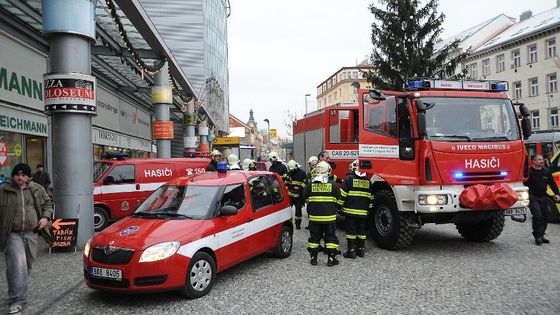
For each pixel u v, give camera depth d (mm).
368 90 8922
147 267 5402
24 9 10836
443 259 7617
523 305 5238
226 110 59031
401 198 7883
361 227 7945
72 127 8906
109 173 11555
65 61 8836
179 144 37656
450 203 7371
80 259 8070
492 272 6703
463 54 31062
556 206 11062
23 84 12391
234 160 11773
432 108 7699
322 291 5965
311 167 11086
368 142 8781
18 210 5273
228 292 6004
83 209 9031
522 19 50094
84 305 5609
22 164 5352
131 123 24609
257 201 7426
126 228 6012
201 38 34250
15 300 5277
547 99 40188
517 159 7859
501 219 8648
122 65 17406
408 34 31531
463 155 7520
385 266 7230
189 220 6164
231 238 6496
